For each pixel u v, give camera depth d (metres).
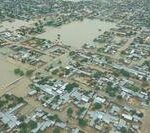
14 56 157.88
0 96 115.88
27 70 141.50
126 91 125.69
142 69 152.25
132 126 102.06
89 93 121.69
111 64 156.12
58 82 130.50
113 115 107.69
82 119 101.94
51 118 102.31
